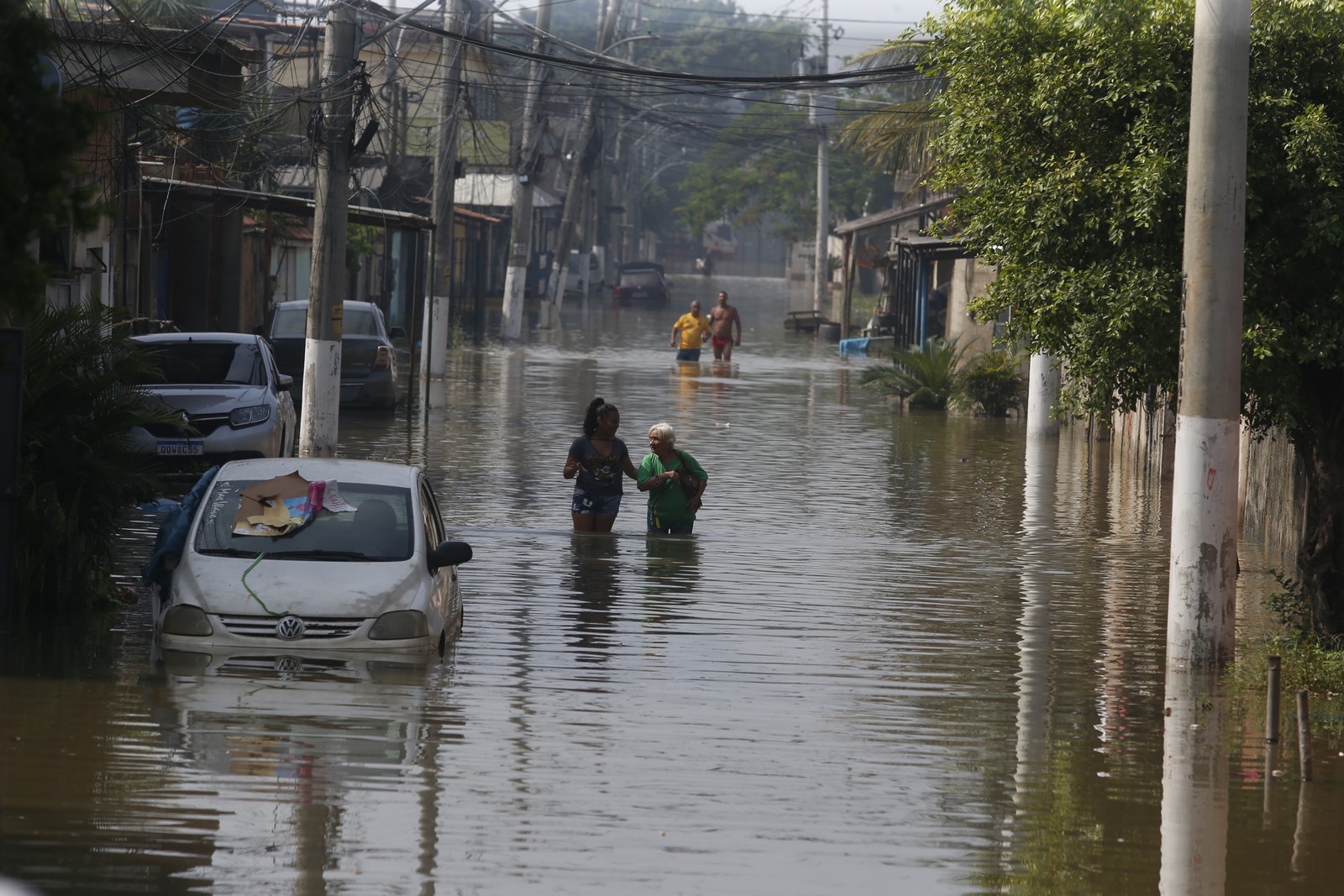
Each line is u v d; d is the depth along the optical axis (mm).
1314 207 17281
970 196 19469
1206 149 16531
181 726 13711
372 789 12109
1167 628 18000
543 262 125188
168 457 28969
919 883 10438
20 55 8570
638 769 12906
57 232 8867
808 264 188250
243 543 17062
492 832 11164
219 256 50250
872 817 11859
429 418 43125
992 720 15023
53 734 13320
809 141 139750
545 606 19938
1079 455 40500
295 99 33062
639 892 10078
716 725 14469
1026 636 19109
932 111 19953
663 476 25781
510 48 38062
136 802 11578
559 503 29125
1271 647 18297
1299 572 23875
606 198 149250
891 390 55406
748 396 54562
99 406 19125
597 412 25672
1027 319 18906
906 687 16281
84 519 19062
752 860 10773
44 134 8617
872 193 138250
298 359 42562
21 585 18047
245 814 11406
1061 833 11594
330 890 9945
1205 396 16922
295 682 15359
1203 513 17062
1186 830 11734
